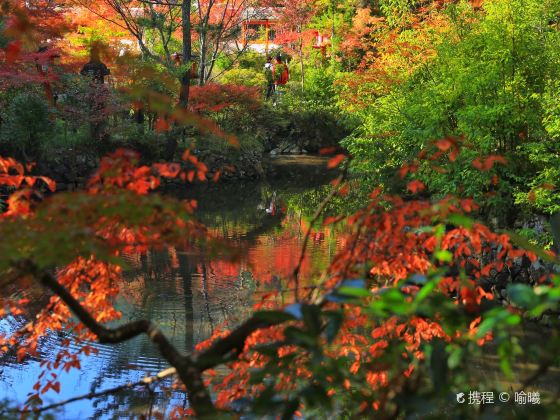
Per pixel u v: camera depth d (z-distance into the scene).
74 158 18.44
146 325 2.34
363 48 26.33
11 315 7.43
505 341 1.75
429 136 11.08
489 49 10.98
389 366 1.95
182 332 8.03
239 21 24.97
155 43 27.72
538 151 9.73
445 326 2.00
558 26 12.17
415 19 14.65
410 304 1.77
